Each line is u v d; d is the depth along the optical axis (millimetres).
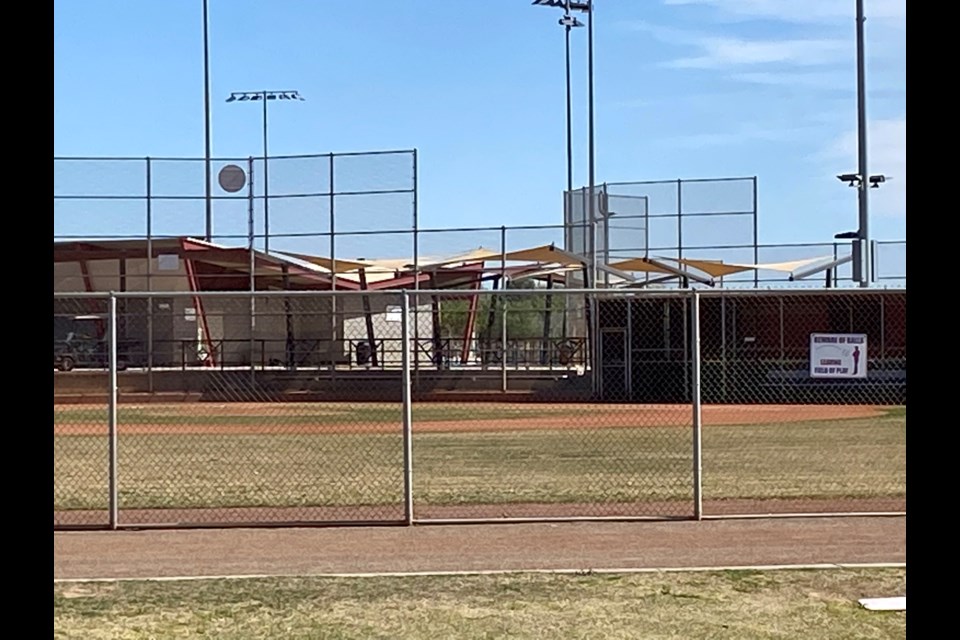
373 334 38625
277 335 40844
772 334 35875
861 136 38938
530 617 9055
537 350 39156
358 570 10875
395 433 26125
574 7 55938
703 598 9609
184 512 14742
